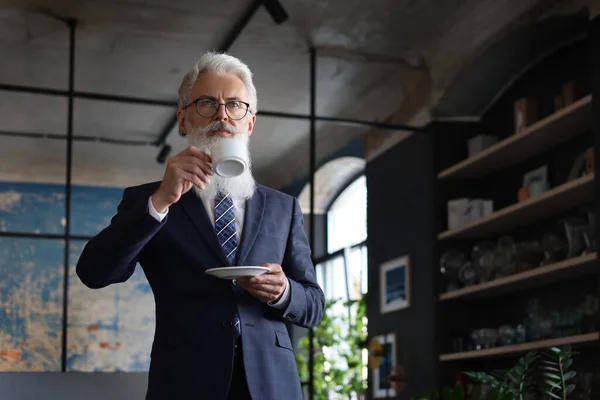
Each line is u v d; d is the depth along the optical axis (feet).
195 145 5.32
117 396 8.13
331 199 26.35
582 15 15.29
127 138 25.90
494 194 19.27
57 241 29.60
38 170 29.14
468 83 18.81
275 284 5.03
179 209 5.38
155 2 16.99
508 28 16.62
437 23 18.12
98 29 18.25
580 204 15.87
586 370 15.20
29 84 21.24
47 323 28.99
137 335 29.73
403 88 20.88
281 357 5.19
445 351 18.90
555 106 15.87
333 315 26.00
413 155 20.53
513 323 18.02
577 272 15.21
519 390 10.48
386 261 21.52
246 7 17.07
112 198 30.12
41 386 7.95
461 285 18.95
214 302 5.15
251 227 5.44
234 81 5.49
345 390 24.48
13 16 17.63
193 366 5.02
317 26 18.16
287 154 25.64
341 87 21.43
